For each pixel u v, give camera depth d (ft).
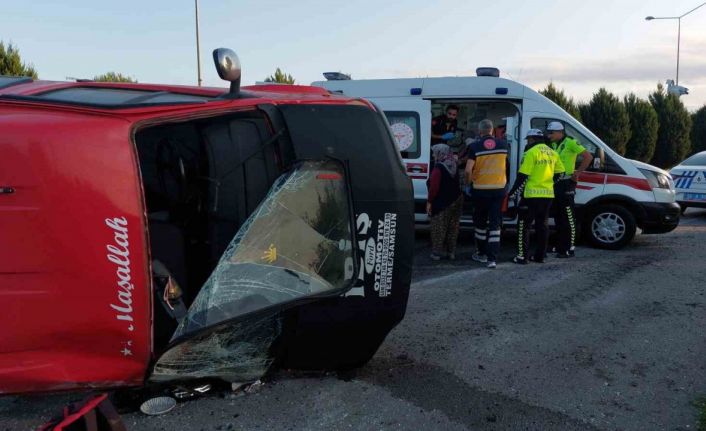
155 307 10.23
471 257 24.52
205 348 10.64
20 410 10.65
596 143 25.16
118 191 8.79
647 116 74.23
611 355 14.10
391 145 11.44
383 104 26.55
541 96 25.66
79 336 8.90
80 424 7.97
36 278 8.54
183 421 10.53
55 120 8.76
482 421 10.92
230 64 10.40
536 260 23.56
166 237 11.10
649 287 19.81
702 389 12.37
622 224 25.57
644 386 12.50
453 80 26.13
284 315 10.92
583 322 16.37
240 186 11.15
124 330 9.05
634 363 13.66
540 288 19.70
